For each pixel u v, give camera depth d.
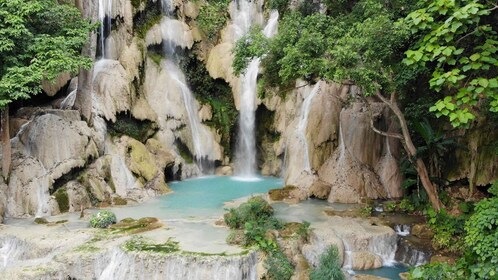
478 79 9.61
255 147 23.91
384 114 18.84
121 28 21.98
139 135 20.97
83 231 13.91
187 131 22.77
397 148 18.69
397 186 18.17
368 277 12.58
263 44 15.15
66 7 16.97
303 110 21.05
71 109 18.62
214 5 26.33
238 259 11.63
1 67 15.30
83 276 12.09
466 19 9.84
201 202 17.67
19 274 11.44
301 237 13.38
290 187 18.44
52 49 15.59
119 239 13.19
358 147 18.84
